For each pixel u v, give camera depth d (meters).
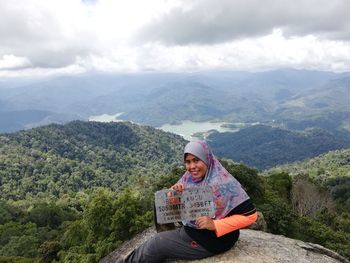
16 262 42.06
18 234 60.81
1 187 130.50
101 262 7.70
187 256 4.49
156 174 156.25
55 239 55.50
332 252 6.29
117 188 139.75
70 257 22.38
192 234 4.39
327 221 36.72
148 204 23.62
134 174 162.75
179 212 4.38
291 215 21.36
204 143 4.39
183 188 4.38
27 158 156.88
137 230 19.80
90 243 22.09
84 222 24.09
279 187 42.22
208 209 4.27
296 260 5.36
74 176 146.25
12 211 91.19
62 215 85.19
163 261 4.76
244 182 27.16
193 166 4.32
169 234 4.51
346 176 122.62
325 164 181.75
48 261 34.62
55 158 161.88
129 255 4.66
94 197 22.38
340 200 79.88
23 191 129.75
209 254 4.52
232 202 4.19
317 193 41.69
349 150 199.00
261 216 10.19
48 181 139.75
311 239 23.25
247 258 4.98
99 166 173.38
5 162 147.75
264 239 6.07
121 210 20.55
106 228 21.52
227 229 4.13
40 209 85.06
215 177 4.29
